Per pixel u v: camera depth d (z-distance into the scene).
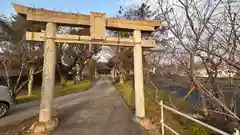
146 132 5.02
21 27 10.54
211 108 5.77
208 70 4.91
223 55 3.65
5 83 11.59
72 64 28.47
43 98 5.30
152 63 9.61
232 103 4.52
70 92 17.61
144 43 6.27
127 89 17.06
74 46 27.25
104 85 28.80
